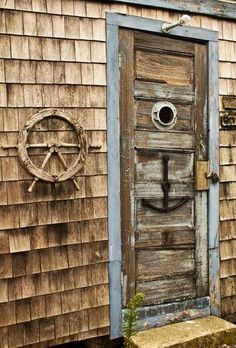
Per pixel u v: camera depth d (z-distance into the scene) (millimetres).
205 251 3893
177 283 3762
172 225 3736
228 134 3982
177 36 3668
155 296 3656
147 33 3553
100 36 3344
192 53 3781
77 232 3291
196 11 3725
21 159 3043
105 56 3361
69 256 3262
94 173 3342
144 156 3586
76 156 3266
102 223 3381
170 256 3729
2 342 3053
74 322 3283
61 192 3230
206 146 3869
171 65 3686
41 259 3168
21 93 3074
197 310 3824
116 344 3520
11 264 3072
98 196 3359
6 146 3020
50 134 3170
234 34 3986
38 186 3148
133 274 3547
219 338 3484
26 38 3094
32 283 3143
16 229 3084
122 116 3461
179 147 3738
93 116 3326
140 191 3574
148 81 3576
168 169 3693
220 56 3916
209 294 3902
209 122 3859
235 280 4051
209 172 3855
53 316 3211
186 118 3773
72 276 3275
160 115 3715
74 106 3256
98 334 3367
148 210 3625
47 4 3158
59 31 3201
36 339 3156
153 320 3588
